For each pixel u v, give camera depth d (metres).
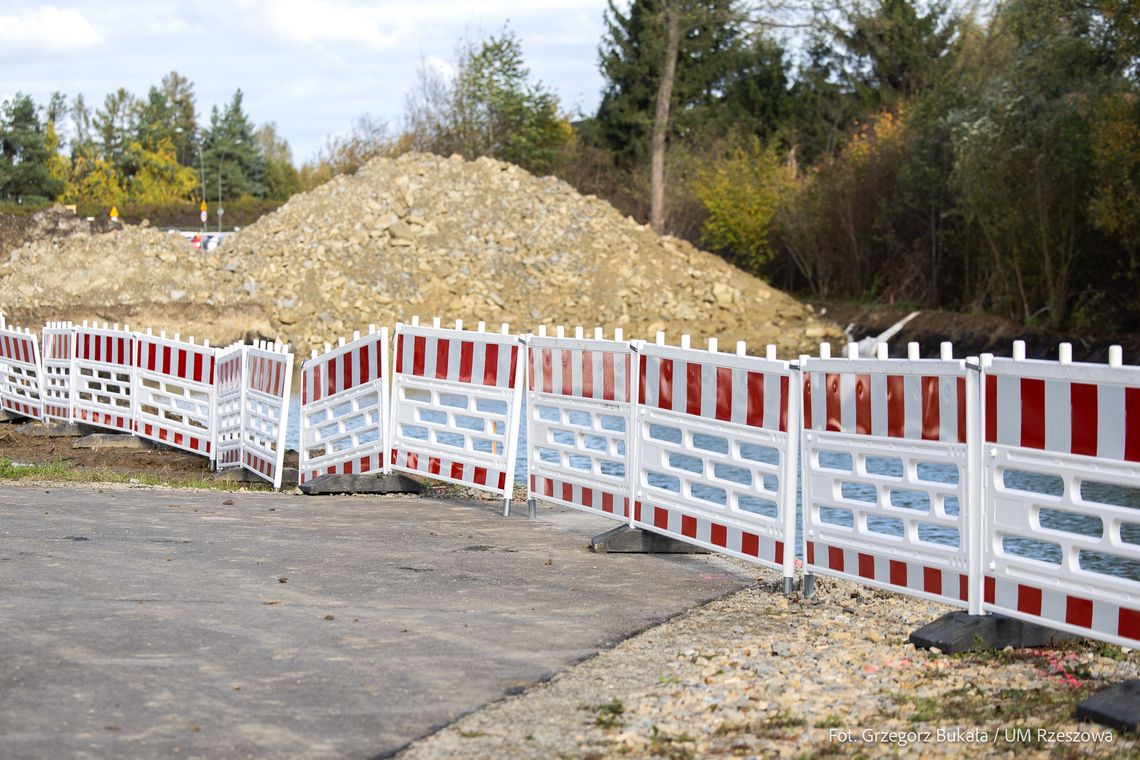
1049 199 31.42
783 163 56.34
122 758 4.52
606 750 4.72
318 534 9.54
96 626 6.38
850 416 7.14
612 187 60.50
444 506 11.41
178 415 17.42
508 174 43.50
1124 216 28.84
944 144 37.16
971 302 37.50
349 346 12.41
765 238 46.22
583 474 9.85
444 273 38.88
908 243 40.62
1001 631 6.35
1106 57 30.19
